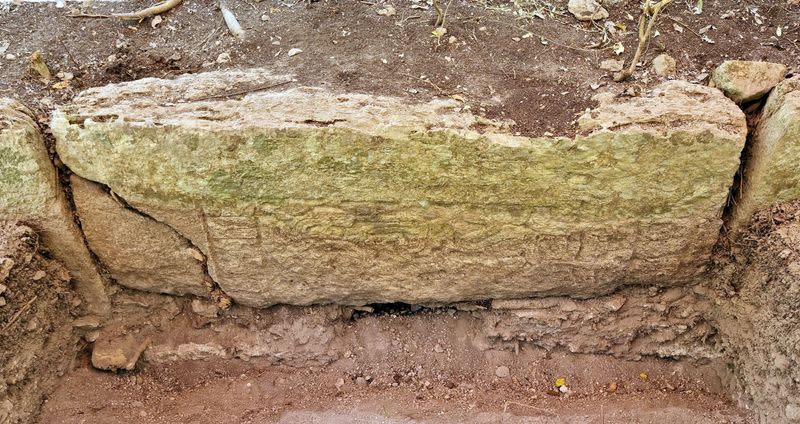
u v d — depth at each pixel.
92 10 2.89
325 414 2.76
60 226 2.59
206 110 2.52
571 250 2.69
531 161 2.52
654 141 2.50
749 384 2.72
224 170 2.51
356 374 2.90
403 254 2.70
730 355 2.80
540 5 2.93
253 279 2.75
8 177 2.50
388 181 2.55
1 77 2.69
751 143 2.61
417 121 2.49
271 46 2.78
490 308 2.88
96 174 2.55
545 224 2.64
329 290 2.78
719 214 2.64
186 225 2.64
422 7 2.90
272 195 2.56
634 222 2.64
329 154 2.49
